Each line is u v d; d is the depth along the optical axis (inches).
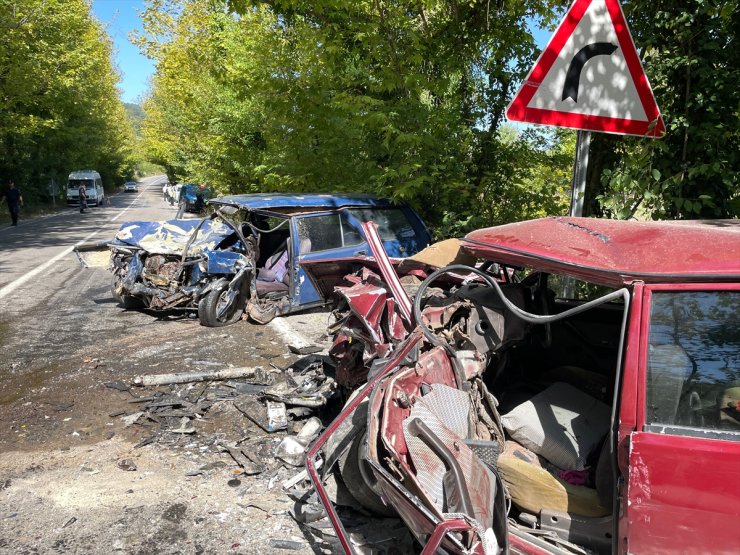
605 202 203.0
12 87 914.1
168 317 332.2
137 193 2854.3
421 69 323.9
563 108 157.4
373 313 137.4
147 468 159.5
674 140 192.1
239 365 241.4
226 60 508.4
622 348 95.3
